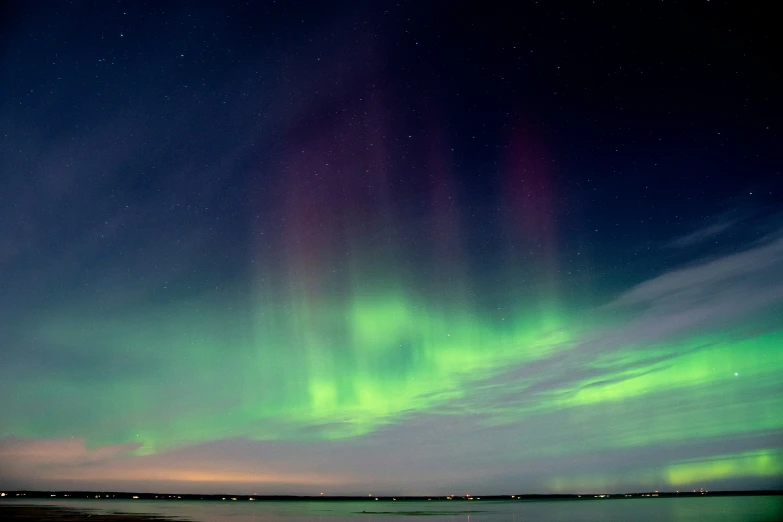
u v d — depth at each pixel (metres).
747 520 35.06
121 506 59.59
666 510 52.50
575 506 76.38
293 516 43.84
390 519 41.06
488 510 63.28
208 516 40.50
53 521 30.84
